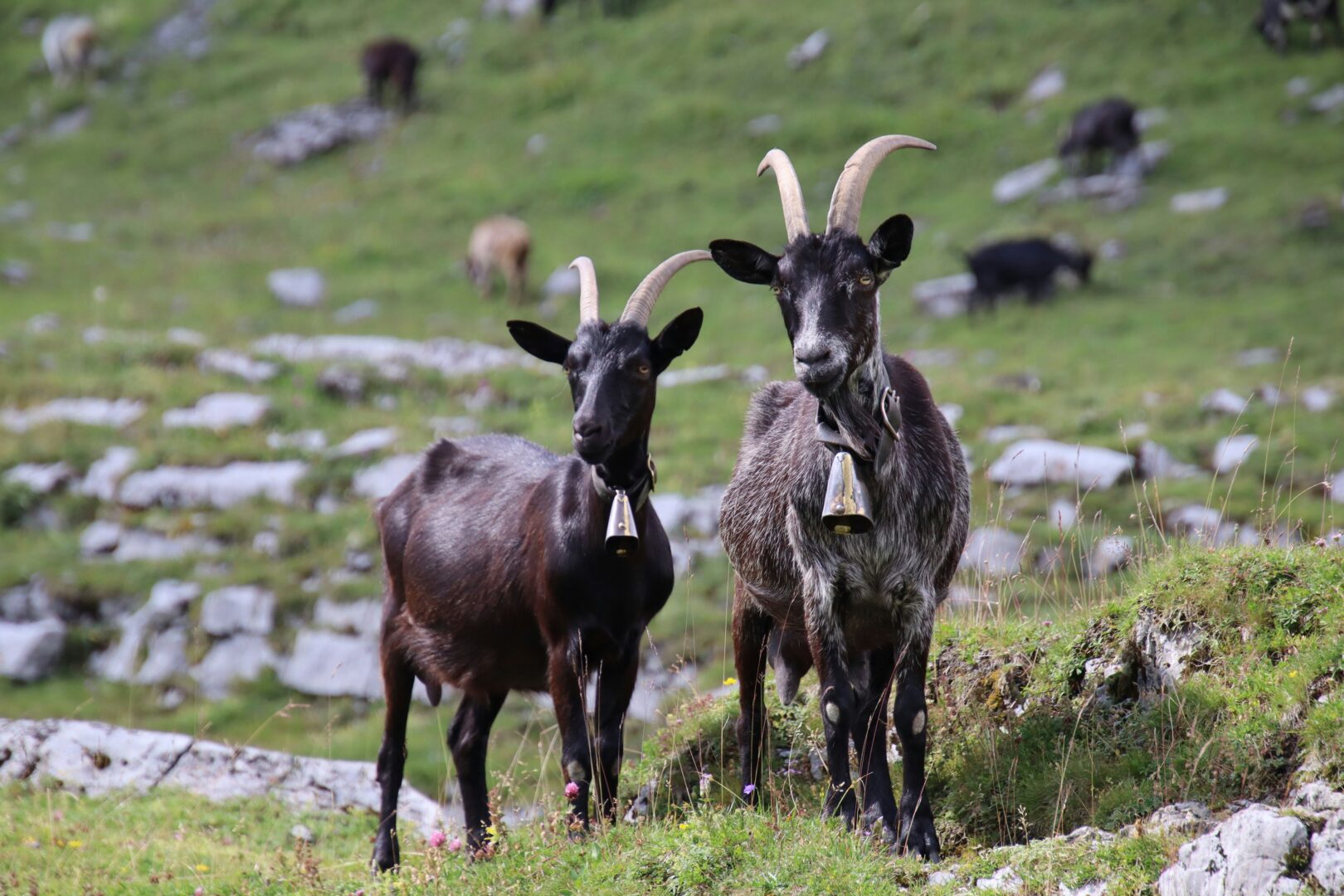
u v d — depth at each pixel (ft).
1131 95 230.68
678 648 94.27
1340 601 40.70
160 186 248.32
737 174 228.63
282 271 198.39
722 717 53.98
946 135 229.04
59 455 128.67
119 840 53.11
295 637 103.96
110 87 288.92
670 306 188.14
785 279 38.47
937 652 51.47
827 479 39.99
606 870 38.01
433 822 58.39
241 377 147.43
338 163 253.24
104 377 146.72
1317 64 229.66
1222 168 205.16
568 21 292.40
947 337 171.73
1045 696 46.42
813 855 36.68
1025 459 112.78
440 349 158.30
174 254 213.46
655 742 56.49
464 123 260.01
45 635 105.60
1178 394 132.67
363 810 59.88
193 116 273.95
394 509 55.11
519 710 91.56
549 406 141.28
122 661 104.94
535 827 44.29
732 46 269.64
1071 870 34.73
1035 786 41.70
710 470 119.96
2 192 244.22
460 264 207.00
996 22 258.57
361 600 104.73
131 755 63.67
